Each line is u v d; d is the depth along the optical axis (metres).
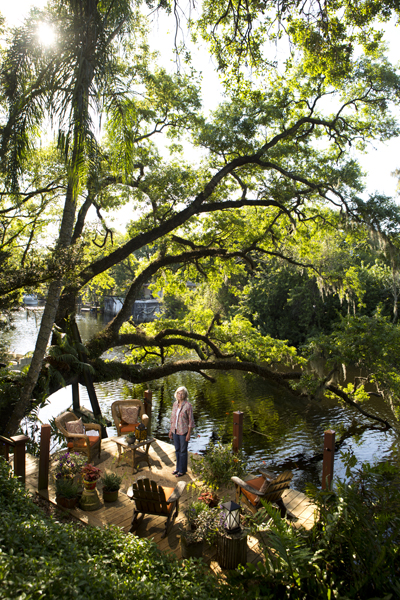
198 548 4.97
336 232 19.52
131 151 8.22
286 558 3.44
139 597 3.03
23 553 3.01
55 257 8.30
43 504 6.20
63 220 8.79
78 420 8.25
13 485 4.71
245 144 14.67
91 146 6.82
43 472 6.57
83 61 6.62
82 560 3.30
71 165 7.00
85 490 6.21
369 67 13.50
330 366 16.17
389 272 31.84
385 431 17.91
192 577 3.85
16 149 7.62
